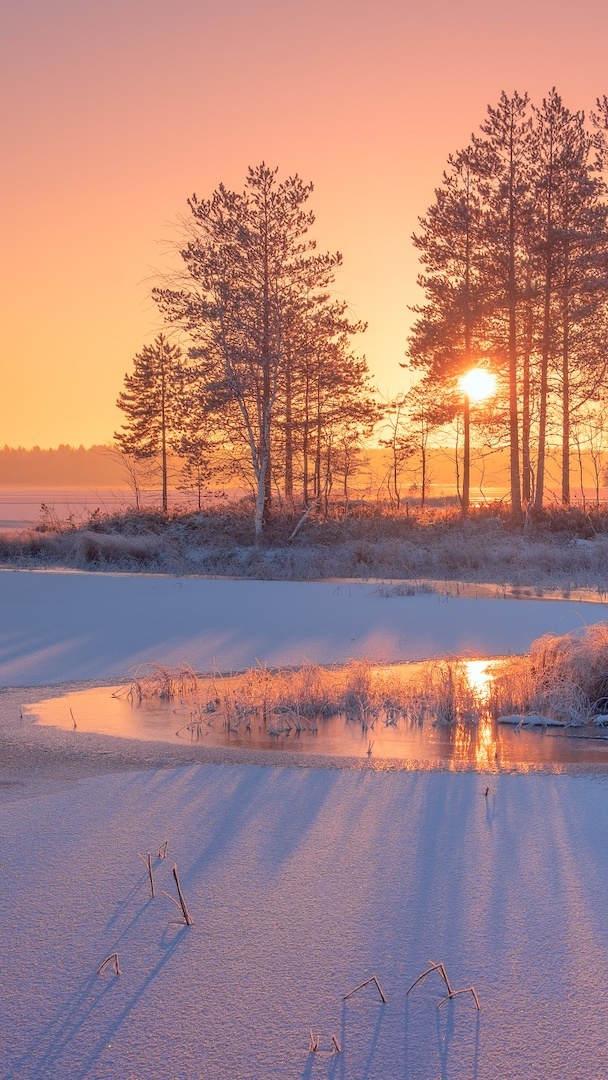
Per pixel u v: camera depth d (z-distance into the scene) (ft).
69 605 58.34
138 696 32.14
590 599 62.69
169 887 15.40
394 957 12.95
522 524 112.06
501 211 119.55
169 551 96.99
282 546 100.63
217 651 41.65
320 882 15.62
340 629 48.34
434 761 24.16
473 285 124.88
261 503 102.32
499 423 131.03
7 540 108.58
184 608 56.85
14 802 20.18
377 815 19.36
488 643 43.88
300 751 25.20
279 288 103.86
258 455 103.40
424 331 130.11
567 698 31.48
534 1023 11.30
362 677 32.73
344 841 17.71
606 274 117.19
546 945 13.26
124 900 14.88
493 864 16.43
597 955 12.96
